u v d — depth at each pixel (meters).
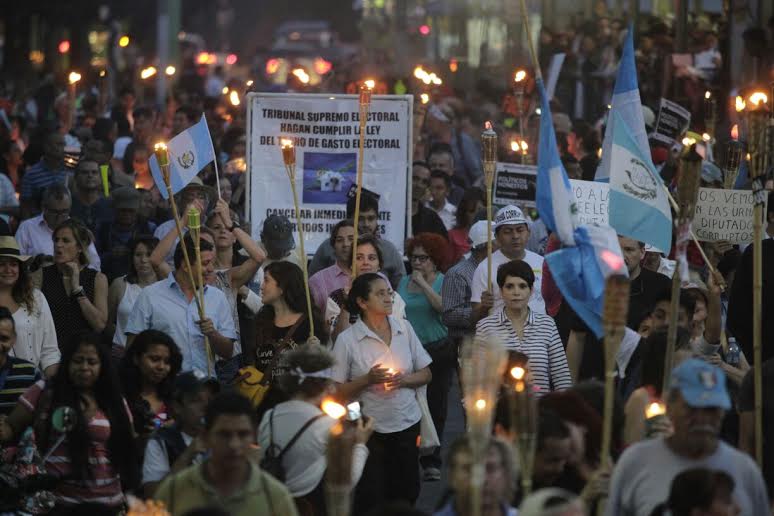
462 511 12.48
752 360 19.97
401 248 26.95
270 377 18.88
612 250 16.89
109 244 26.34
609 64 44.88
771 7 39.75
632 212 18.66
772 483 16.33
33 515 16.28
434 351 23.25
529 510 11.59
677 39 42.31
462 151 41.31
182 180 23.23
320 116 26.83
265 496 13.59
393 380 18.89
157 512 13.19
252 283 23.91
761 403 16.20
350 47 96.19
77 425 16.31
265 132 26.73
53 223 25.67
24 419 16.72
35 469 16.31
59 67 94.62
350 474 12.39
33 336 20.17
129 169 36.50
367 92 21.38
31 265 21.97
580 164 31.69
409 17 76.25
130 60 65.06
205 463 13.66
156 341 17.28
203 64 82.88
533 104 40.09
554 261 17.11
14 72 84.88
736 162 22.08
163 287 20.53
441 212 31.66
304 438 15.99
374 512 11.95
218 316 20.41
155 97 66.94
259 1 141.00
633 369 18.72
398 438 19.14
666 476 13.49
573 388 15.80
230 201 28.84
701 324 19.97
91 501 16.41
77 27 102.12
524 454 13.16
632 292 20.83
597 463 14.85
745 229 22.09
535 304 22.20
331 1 140.38
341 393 18.81
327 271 22.62
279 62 78.25
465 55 65.75
